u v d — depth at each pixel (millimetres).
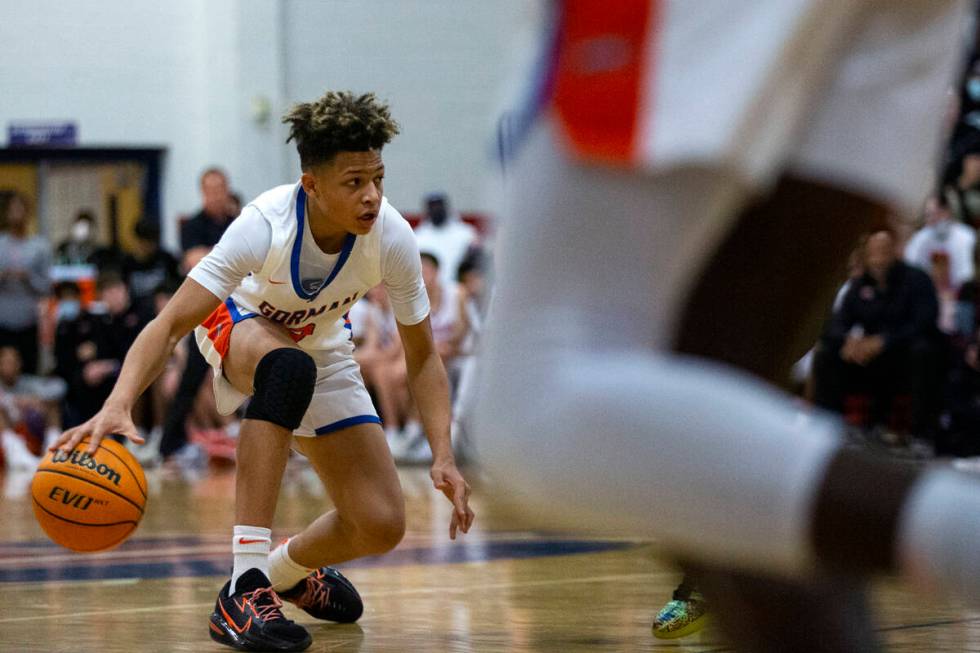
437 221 15055
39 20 18344
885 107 1507
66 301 14375
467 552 6918
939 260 12508
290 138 4238
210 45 18609
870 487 1272
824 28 1395
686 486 1326
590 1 1384
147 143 18703
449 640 4348
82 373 14047
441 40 18719
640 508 1356
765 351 1689
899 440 11312
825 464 1293
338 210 4152
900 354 11383
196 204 18828
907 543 1249
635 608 4988
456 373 13289
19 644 4316
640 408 1346
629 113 1357
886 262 11484
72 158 18594
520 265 1438
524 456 1402
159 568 6410
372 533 4535
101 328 14086
